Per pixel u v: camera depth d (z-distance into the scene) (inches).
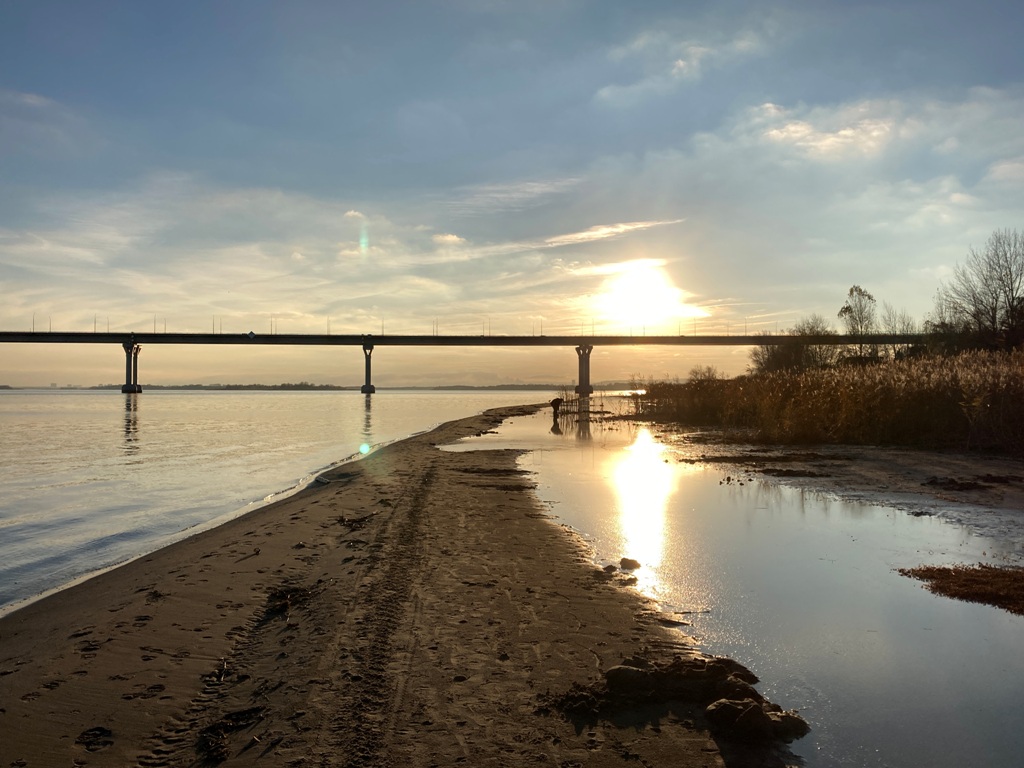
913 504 529.7
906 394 1024.9
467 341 7012.8
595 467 791.7
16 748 185.9
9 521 592.1
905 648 248.7
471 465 824.9
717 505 534.0
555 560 377.1
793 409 1099.9
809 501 546.0
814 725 195.3
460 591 320.2
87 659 249.3
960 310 1873.8
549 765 175.5
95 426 2187.5
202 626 282.7
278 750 182.7
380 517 505.4
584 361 6771.7
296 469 968.9
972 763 175.5
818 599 304.2
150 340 6884.8
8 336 6520.7
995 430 866.1
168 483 827.4
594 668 234.7
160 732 195.0
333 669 233.9
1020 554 376.8
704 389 1718.8
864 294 2470.5
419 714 202.5
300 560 387.9
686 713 203.0
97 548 489.7
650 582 333.4
